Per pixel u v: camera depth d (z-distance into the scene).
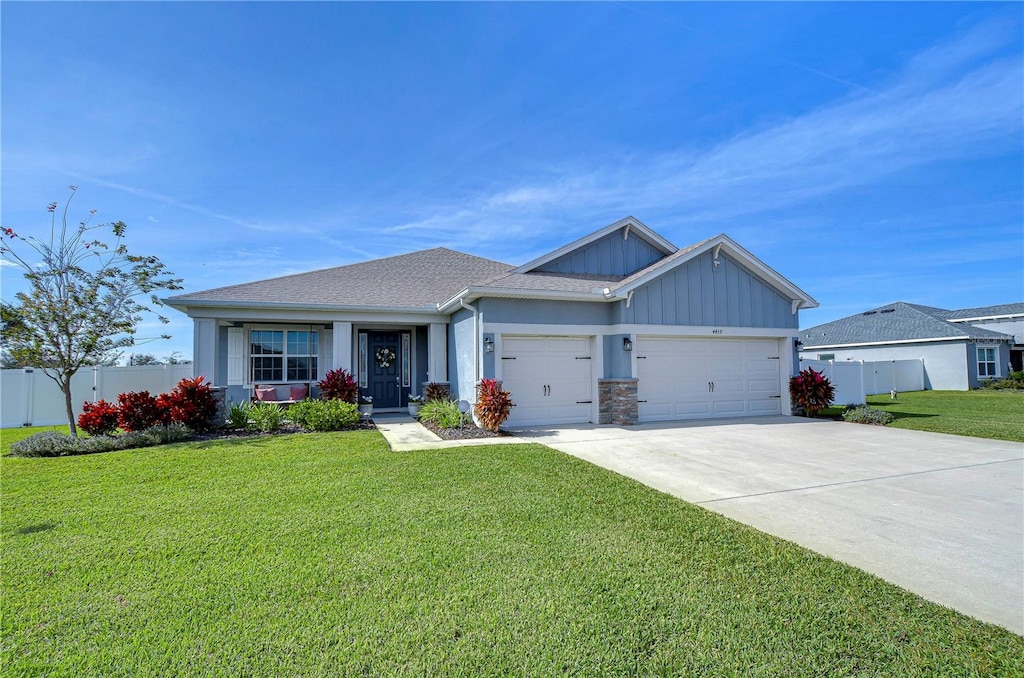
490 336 11.70
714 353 13.74
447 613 3.29
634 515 5.32
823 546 4.54
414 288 16.08
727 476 7.14
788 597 3.54
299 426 11.75
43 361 9.96
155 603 3.42
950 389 26.22
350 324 14.11
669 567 4.02
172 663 2.78
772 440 10.12
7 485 6.47
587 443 9.75
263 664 2.77
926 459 8.30
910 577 3.90
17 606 3.38
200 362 12.80
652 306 12.74
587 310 12.64
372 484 6.48
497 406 10.77
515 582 3.73
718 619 3.24
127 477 6.86
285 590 3.60
